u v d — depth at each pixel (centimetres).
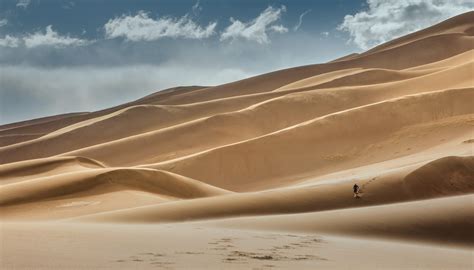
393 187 5459
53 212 5434
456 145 8975
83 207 5566
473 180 5659
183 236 2839
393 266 2255
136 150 14150
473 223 3700
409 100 11788
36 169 8644
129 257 2067
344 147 10850
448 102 11531
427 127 10906
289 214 4325
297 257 2333
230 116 15075
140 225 3588
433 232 3616
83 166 8825
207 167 10538
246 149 10744
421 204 4156
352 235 3525
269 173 10425
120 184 6319
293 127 11350
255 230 3519
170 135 14462
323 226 3697
